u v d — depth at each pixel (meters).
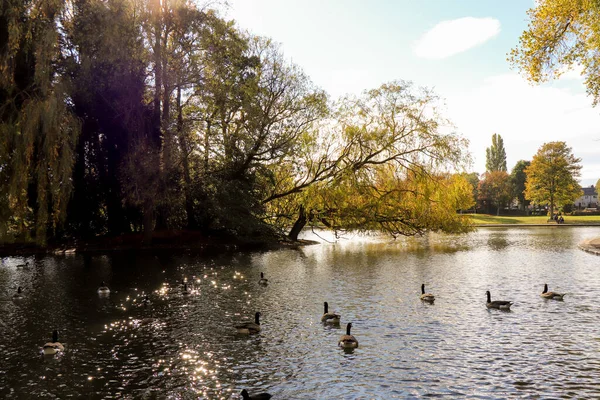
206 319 20.02
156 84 45.78
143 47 44.34
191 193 48.16
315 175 50.41
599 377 13.18
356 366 14.29
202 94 47.94
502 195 140.00
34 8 31.92
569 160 108.94
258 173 52.50
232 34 49.50
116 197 48.75
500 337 17.03
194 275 31.77
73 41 41.72
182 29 46.28
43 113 30.45
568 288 26.03
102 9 40.69
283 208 58.19
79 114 44.00
